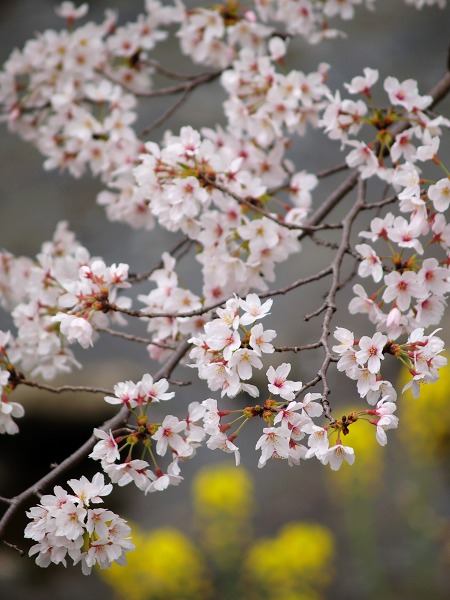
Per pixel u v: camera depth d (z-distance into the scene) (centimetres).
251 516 781
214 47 536
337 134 498
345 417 469
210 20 529
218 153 503
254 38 534
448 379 659
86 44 538
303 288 958
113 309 486
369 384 473
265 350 473
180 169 493
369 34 1263
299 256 1002
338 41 1254
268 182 517
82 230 1116
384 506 743
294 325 910
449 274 480
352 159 498
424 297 480
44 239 1109
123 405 486
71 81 537
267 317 931
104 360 929
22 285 522
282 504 792
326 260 983
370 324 891
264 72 514
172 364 495
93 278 487
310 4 532
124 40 541
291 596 596
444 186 480
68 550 474
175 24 1369
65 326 484
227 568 625
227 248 502
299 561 591
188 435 475
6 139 1294
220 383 473
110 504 810
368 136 1053
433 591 648
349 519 668
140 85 546
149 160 493
